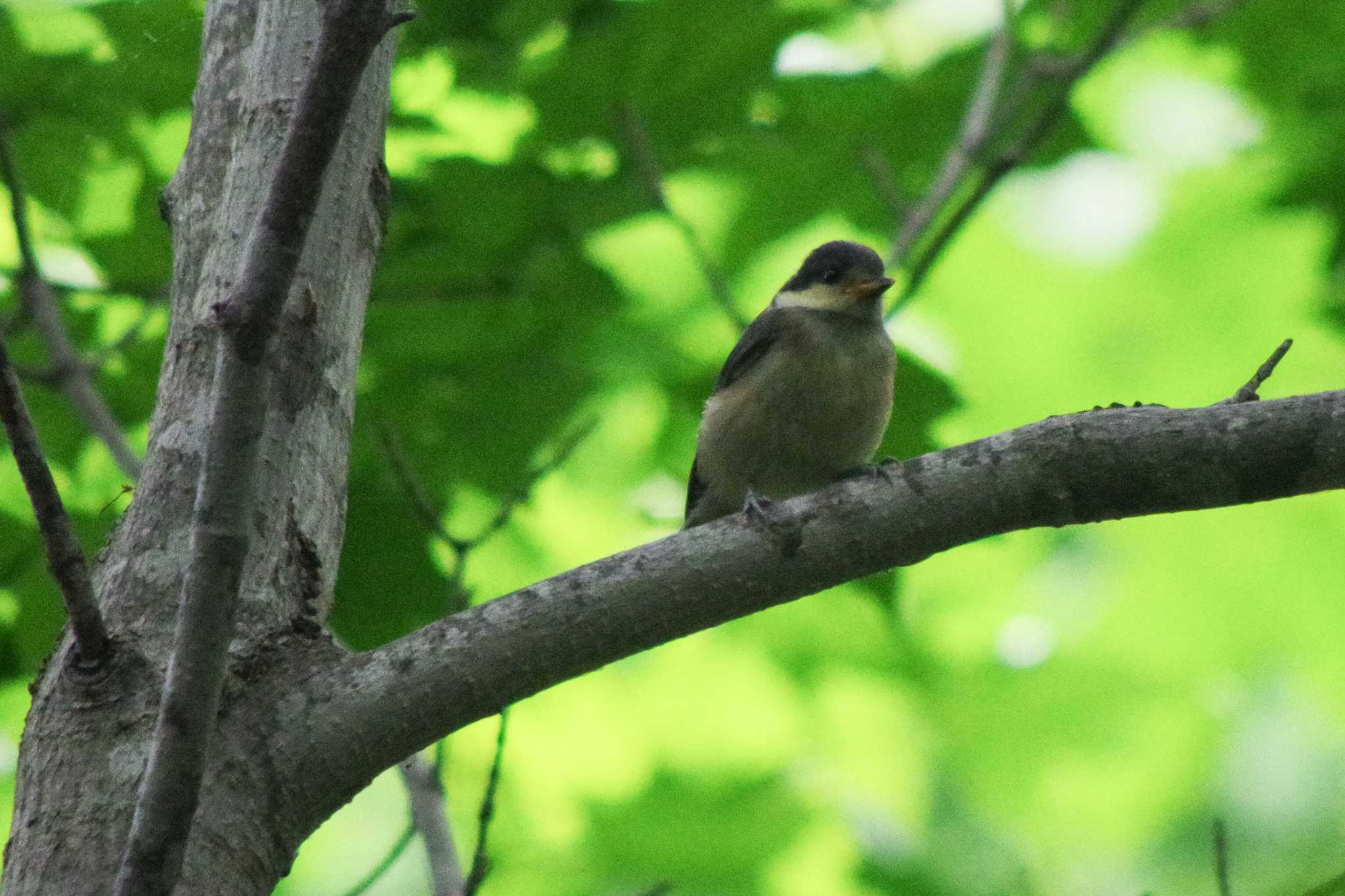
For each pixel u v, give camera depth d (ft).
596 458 39.70
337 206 20.06
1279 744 47.14
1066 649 46.03
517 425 36.06
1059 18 37.83
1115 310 45.32
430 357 35.47
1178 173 44.55
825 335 31.96
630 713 42.78
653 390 39.45
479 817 20.42
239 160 19.93
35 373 31.07
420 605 34.35
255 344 14.85
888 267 32.81
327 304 19.63
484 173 33.94
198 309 19.29
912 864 43.32
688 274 39.63
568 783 42.50
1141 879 45.88
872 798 44.16
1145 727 45.96
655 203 34.30
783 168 36.17
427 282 35.27
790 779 43.60
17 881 16.16
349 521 34.50
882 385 32.27
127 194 34.81
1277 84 40.73
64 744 16.78
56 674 17.39
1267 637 45.98
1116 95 44.04
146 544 18.03
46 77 32.48
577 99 32.81
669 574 18.22
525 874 41.39
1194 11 36.81
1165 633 46.34
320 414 19.21
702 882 42.06
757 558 18.40
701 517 34.04
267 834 16.81
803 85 34.37
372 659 17.65
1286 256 43.96
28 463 16.01
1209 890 45.91
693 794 42.98
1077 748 45.55
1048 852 45.47
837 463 32.73
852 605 41.83
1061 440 18.75
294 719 17.17
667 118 34.14
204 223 19.86
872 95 34.76
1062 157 39.96
